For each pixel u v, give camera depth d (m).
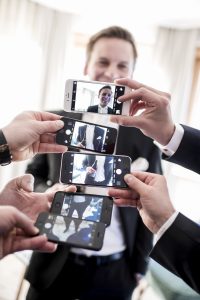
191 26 2.42
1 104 2.33
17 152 0.66
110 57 1.05
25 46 2.37
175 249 0.52
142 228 0.95
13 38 2.30
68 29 2.49
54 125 0.67
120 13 2.36
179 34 2.52
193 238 0.51
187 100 2.52
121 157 0.66
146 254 0.94
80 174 0.66
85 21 2.54
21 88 2.39
